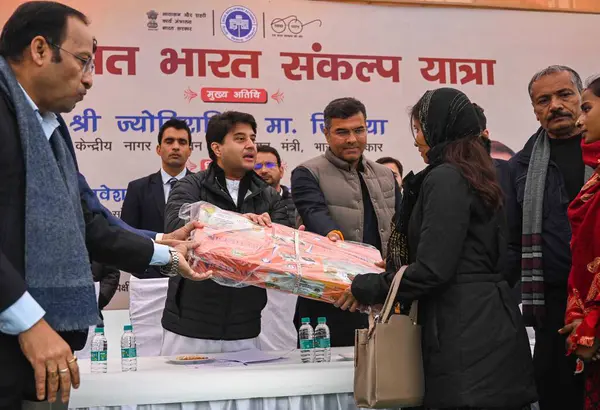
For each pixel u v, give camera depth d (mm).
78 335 1655
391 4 5543
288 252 2203
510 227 2520
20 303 1386
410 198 1973
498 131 5613
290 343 3566
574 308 2031
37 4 1562
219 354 2658
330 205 3041
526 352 1865
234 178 2902
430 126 1973
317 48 5434
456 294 1832
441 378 1799
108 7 5156
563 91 2438
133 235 1929
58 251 1494
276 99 5355
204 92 5254
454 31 5617
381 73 5508
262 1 5375
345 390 2170
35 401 1619
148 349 3344
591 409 1988
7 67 1528
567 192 2426
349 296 2074
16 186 1486
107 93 5125
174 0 5246
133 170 5133
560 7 5738
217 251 2113
